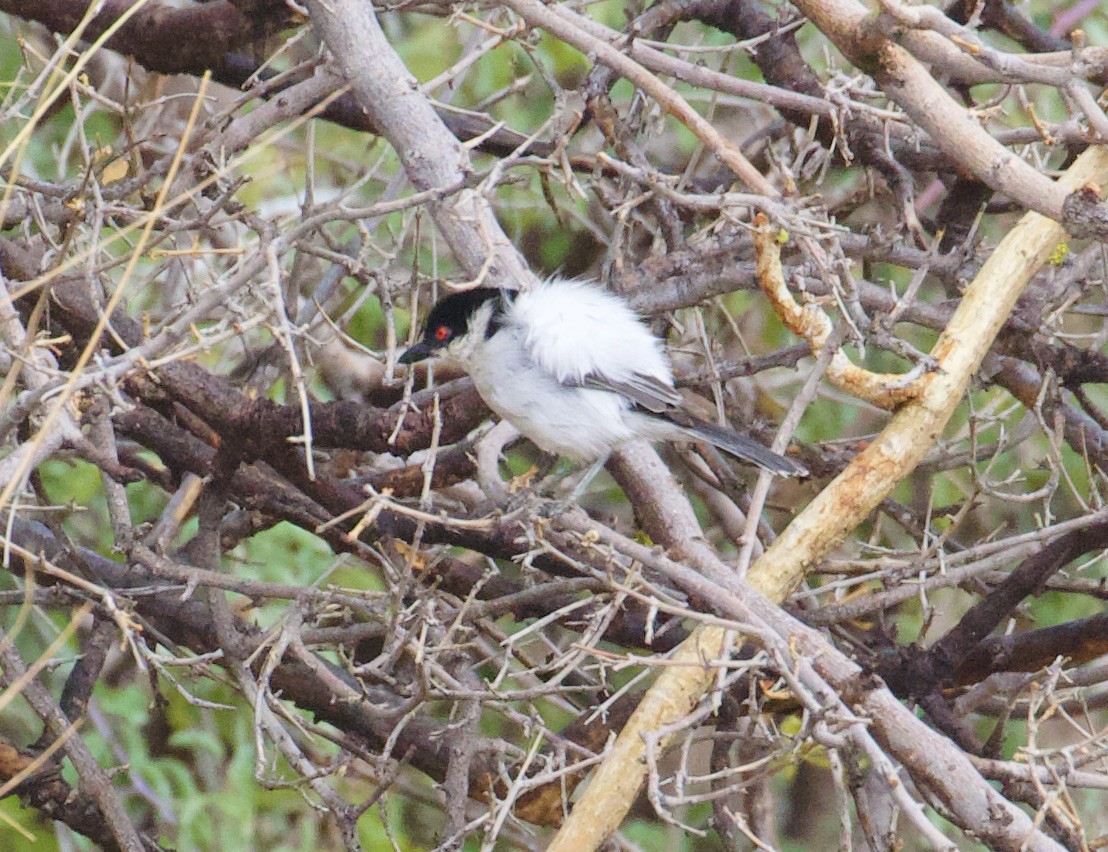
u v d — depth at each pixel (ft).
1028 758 23.06
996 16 37.99
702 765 46.65
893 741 23.34
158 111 42.83
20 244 33.63
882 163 36.14
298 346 36.63
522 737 43.93
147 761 40.06
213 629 32.65
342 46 29.50
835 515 25.81
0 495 21.76
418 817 45.37
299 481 31.14
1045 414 35.94
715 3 38.27
